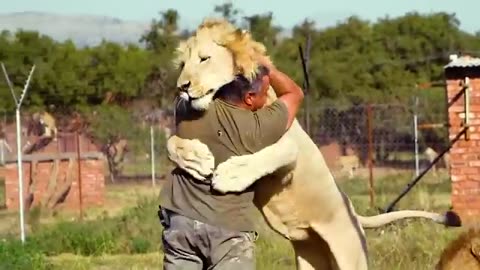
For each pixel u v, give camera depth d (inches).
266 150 309.7
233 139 305.7
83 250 726.5
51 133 1282.0
